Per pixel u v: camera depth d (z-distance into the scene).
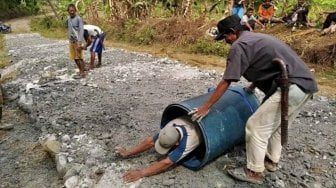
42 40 17.03
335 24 10.00
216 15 14.12
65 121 5.95
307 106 6.32
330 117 5.81
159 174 4.17
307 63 9.44
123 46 13.74
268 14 12.47
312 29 10.84
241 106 4.38
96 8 18.69
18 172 4.93
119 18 16.22
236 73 3.46
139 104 6.52
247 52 3.48
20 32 22.50
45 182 4.65
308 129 5.34
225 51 11.11
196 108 4.00
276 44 3.50
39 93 7.45
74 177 4.32
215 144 4.00
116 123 5.71
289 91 3.48
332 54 9.19
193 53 11.63
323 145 4.82
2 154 5.41
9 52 13.33
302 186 3.97
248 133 3.78
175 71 8.90
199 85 7.66
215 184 4.00
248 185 3.98
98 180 4.25
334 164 4.37
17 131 6.12
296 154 4.61
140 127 5.49
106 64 9.83
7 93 8.01
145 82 7.94
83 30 8.25
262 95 6.76
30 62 10.69
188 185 3.98
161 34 13.49
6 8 32.81
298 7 11.45
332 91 7.42
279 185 3.97
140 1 15.91
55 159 4.95
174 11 14.88
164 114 4.43
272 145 4.04
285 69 3.39
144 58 10.66
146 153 4.67
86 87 7.72
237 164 4.32
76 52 8.33
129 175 4.12
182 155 4.00
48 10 32.66
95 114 6.14
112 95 7.10
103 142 5.11
